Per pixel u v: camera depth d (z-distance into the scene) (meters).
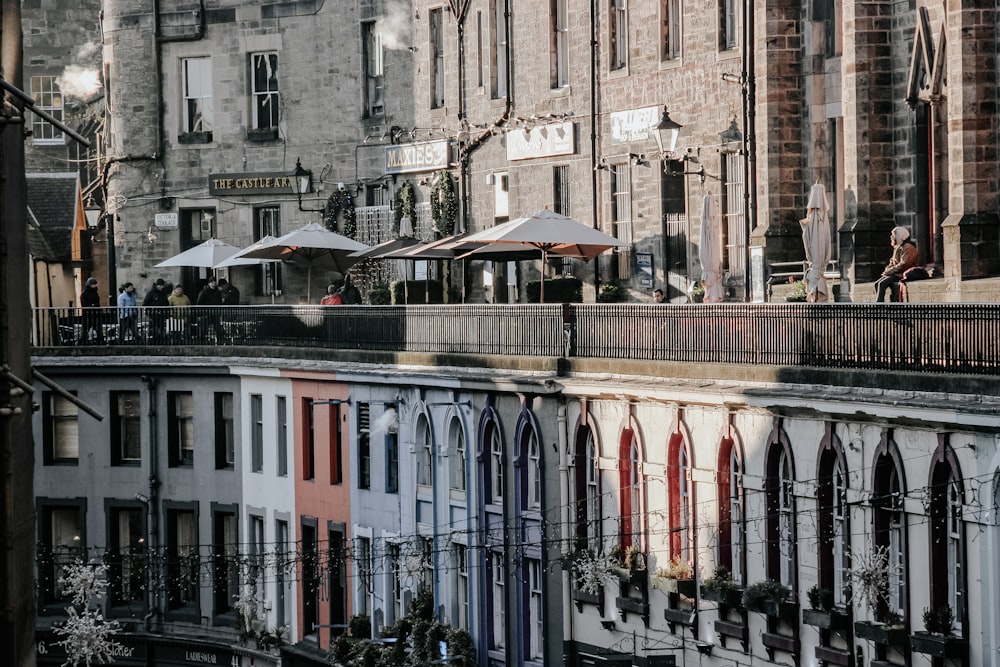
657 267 100.69
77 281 147.00
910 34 82.31
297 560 104.19
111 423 119.19
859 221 83.25
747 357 70.81
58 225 143.62
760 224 90.12
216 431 115.44
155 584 117.62
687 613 73.44
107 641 112.88
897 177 83.25
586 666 81.00
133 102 134.12
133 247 134.62
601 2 105.12
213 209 132.88
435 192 119.88
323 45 129.00
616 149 104.00
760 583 68.19
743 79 92.19
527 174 112.19
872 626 61.56
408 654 92.62
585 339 82.44
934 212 80.69
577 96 107.44
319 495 105.56
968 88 76.75
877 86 83.31
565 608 82.25
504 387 86.19
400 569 95.75
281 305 109.56
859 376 63.50
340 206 128.50
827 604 64.75
